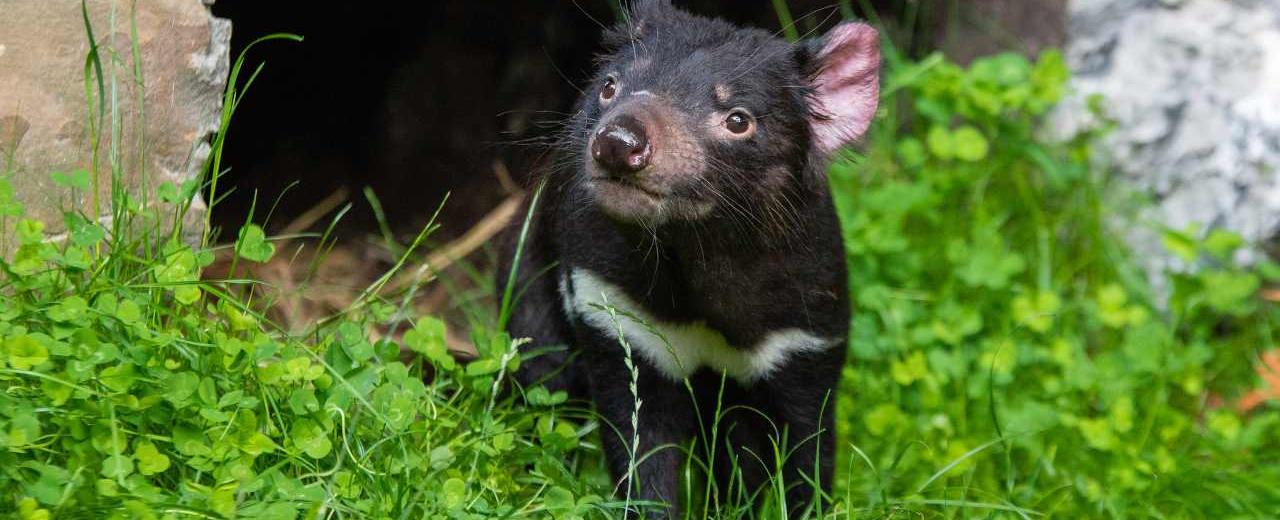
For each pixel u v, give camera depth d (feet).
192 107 16.57
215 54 16.79
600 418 16.76
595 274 16.39
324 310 23.00
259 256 15.55
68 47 15.57
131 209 15.12
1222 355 23.20
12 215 14.84
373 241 26.12
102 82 14.89
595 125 15.34
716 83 15.15
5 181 14.53
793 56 15.99
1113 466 19.03
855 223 22.45
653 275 15.99
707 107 15.01
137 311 13.84
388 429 14.47
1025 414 19.70
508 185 26.89
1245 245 24.27
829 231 16.48
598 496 15.26
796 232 15.98
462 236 26.43
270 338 15.24
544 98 27.99
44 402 13.12
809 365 16.57
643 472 16.43
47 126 15.48
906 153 23.97
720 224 15.29
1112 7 25.03
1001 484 18.92
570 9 27.76
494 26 27.94
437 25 27.96
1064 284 23.63
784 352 16.47
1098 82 25.03
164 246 15.64
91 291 14.32
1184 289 23.08
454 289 23.72
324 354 15.55
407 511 13.28
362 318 17.34
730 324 16.25
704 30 16.17
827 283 16.46
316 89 28.04
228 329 15.15
